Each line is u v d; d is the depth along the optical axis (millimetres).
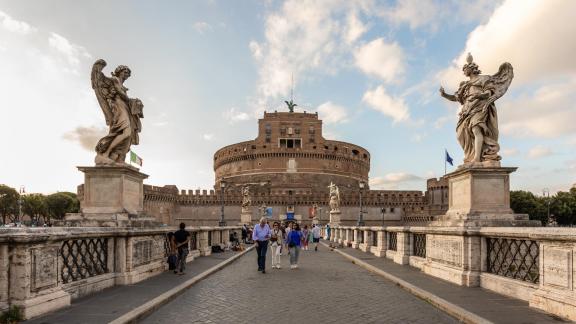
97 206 12750
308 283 14000
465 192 12969
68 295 8984
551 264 8266
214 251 27391
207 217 105438
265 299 10945
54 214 103188
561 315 7855
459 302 9281
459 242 11891
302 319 8672
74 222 12266
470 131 13086
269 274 16688
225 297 11211
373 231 27500
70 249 9594
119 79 13578
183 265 15094
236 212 105250
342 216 106312
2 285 7539
